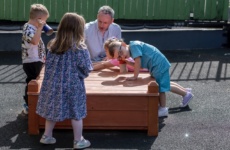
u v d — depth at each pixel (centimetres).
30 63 588
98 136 538
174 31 1052
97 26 675
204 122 589
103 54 684
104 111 539
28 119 542
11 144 515
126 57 592
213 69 883
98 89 545
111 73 627
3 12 1036
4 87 744
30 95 532
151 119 538
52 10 1050
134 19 1070
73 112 489
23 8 1039
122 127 543
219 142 526
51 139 513
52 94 488
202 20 1091
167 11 1077
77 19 488
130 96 533
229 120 598
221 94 717
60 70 487
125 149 504
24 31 573
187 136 542
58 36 489
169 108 641
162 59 591
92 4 1059
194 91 732
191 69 881
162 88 594
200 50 1055
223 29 1084
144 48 592
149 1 1068
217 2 1084
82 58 486
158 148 507
